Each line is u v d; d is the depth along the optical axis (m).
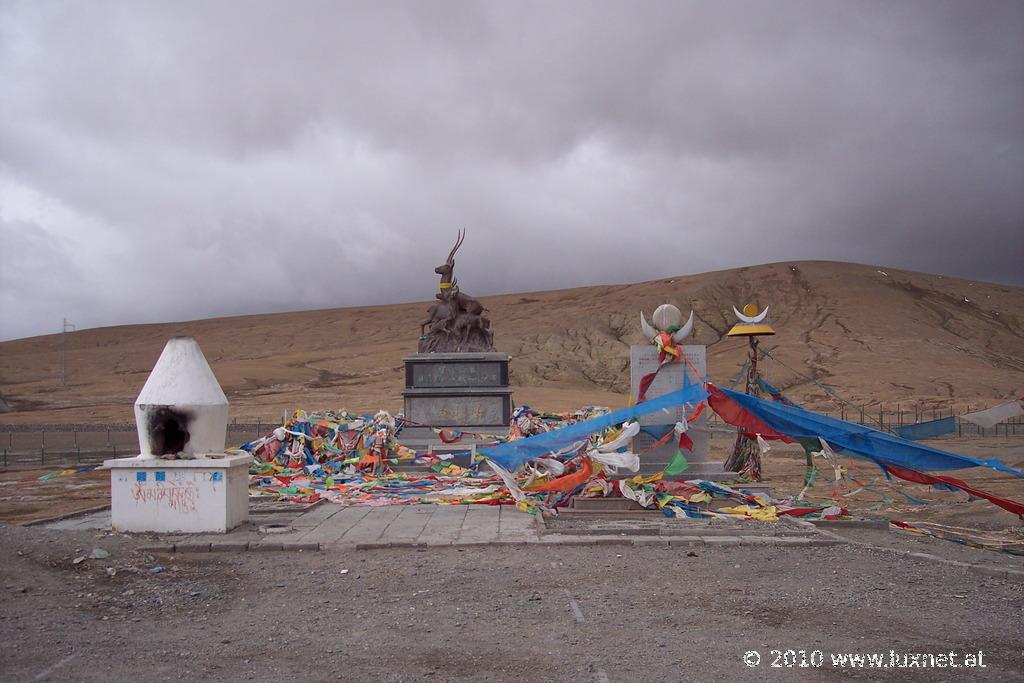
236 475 13.04
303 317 174.62
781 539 12.10
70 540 10.94
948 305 131.12
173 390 12.88
